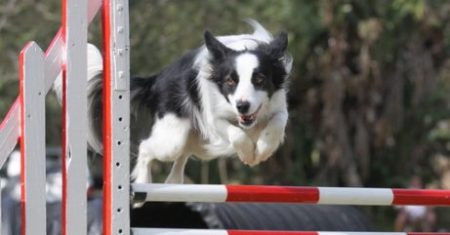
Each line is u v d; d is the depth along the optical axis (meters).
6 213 12.00
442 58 21.77
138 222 11.73
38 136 6.59
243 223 11.06
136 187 6.77
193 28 20.38
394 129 21.50
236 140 7.56
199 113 7.98
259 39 8.17
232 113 7.71
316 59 21.14
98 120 8.19
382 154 21.97
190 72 7.95
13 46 19.64
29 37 19.44
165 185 6.84
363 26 20.45
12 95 19.81
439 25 20.84
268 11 20.39
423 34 21.06
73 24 6.63
